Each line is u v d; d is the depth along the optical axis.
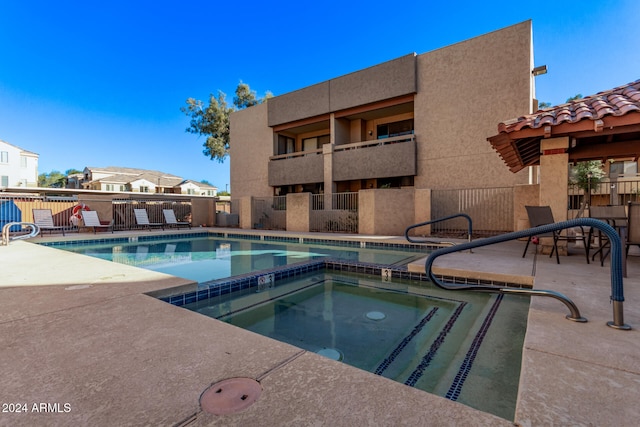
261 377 1.59
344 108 14.49
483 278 4.20
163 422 1.26
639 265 4.37
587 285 3.32
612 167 13.48
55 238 9.41
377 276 5.45
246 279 4.69
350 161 14.30
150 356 1.83
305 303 4.24
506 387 2.20
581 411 1.29
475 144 11.45
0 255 5.73
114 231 12.41
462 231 11.25
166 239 11.62
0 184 35.69
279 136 17.80
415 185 12.75
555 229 2.25
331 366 1.70
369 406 1.34
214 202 16.36
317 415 1.29
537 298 2.87
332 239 9.89
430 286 4.76
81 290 3.32
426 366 2.54
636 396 1.39
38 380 1.58
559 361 1.71
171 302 3.62
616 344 1.91
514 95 10.74
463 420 1.25
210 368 1.68
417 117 12.70
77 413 1.32
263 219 15.97
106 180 40.06
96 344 1.99
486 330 3.21
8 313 2.59
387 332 3.25
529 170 10.57
